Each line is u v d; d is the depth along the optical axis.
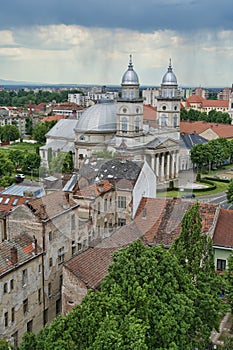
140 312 32.44
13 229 52.78
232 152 157.00
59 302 55.47
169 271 36.69
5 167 129.75
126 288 34.41
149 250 37.03
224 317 54.41
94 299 33.19
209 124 185.12
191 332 36.84
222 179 130.12
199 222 43.09
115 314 31.89
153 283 34.94
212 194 114.50
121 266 35.97
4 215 57.56
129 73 115.31
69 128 143.25
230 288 46.91
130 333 29.12
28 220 51.50
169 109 115.56
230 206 101.62
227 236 57.88
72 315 32.31
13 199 72.56
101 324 29.88
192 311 34.78
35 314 50.88
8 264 46.22
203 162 120.88
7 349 34.25
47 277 52.50
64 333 30.94
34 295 50.47
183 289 37.50
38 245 51.34
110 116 104.31
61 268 54.94
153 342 32.50
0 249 47.88
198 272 41.88
